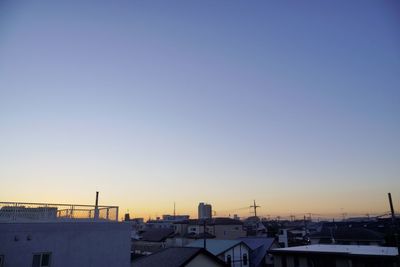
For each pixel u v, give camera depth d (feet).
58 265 43.68
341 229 170.60
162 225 258.98
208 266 74.95
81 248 46.16
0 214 42.98
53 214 47.88
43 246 43.04
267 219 334.44
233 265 110.22
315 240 168.66
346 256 80.38
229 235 182.39
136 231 197.67
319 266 86.79
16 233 41.42
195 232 180.04
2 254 39.96
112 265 48.24
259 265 124.67
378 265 76.79
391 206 79.05
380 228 186.39
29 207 45.57
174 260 71.20
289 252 92.73
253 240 147.54
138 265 74.95
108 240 48.83
